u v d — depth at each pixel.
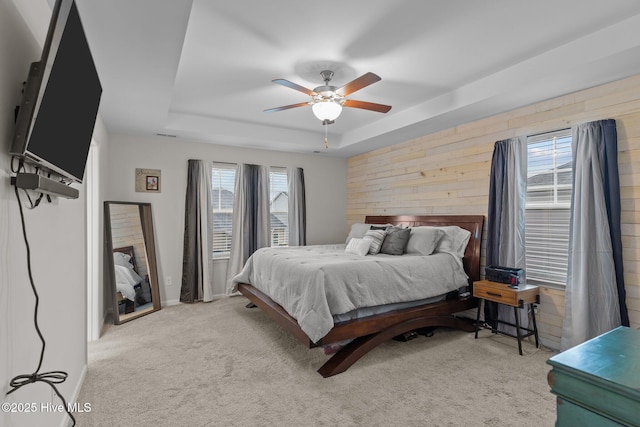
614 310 2.67
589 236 2.82
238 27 2.35
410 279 3.28
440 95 3.67
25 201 1.30
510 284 3.22
